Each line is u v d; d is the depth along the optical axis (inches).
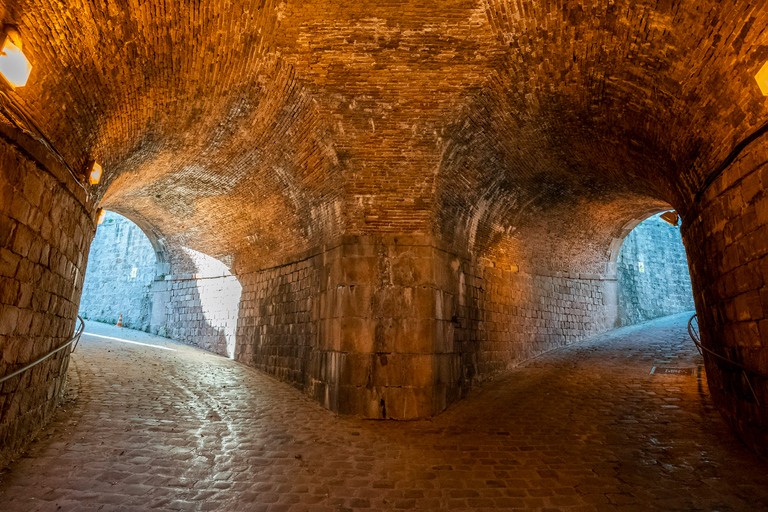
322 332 365.1
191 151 365.7
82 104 213.9
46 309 215.5
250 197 437.4
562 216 505.0
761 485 183.8
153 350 530.3
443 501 187.5
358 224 344.8
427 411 316.5
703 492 186.2
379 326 329.1
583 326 599.2
